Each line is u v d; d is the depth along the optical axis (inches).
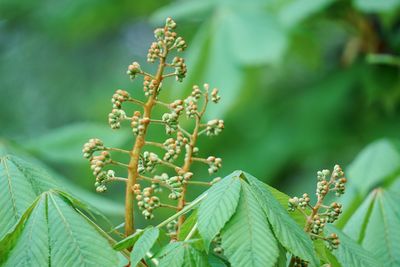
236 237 105.2
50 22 493.7
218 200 107.3
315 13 327.9
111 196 410.6
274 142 363.3
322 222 115.3
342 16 329.4
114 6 477.7
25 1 494.3
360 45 351.9
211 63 324.8
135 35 557.9
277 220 107.2
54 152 262.7
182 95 326.6
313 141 353.1
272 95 387.5
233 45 323.6
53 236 108.5
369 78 323.6
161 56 116.9
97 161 116.0
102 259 107.3
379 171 199.8
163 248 109.5
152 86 117.1
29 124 518.3
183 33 430.0
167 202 324.8
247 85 364.2
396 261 140.3
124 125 373.7
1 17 505.0
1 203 117.6
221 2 337.1
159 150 345.4
